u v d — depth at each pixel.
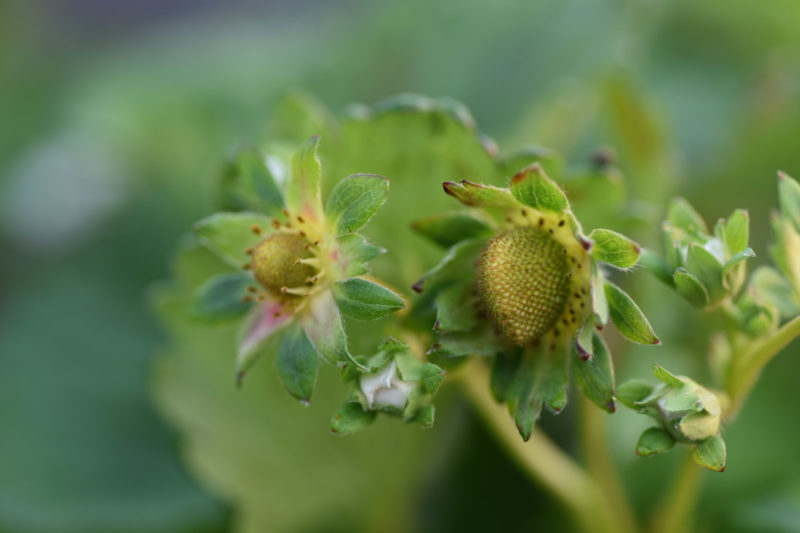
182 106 0.31
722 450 0.17
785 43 0.31
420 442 0.22
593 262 0.17
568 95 0.24
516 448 0.20
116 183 0.32
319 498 0.23
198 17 0.45
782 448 0.23
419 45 0.28
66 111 0.35
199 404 0.23
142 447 0.26
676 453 0.23
